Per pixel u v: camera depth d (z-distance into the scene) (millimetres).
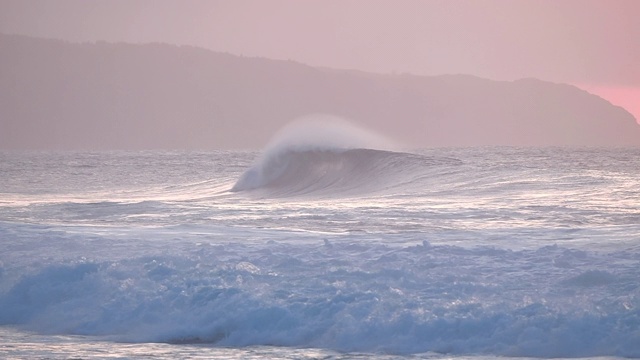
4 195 151375
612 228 63031
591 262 46906
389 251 51594
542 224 72750
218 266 46844
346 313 39094
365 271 45375
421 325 37469
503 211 82375
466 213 82125
